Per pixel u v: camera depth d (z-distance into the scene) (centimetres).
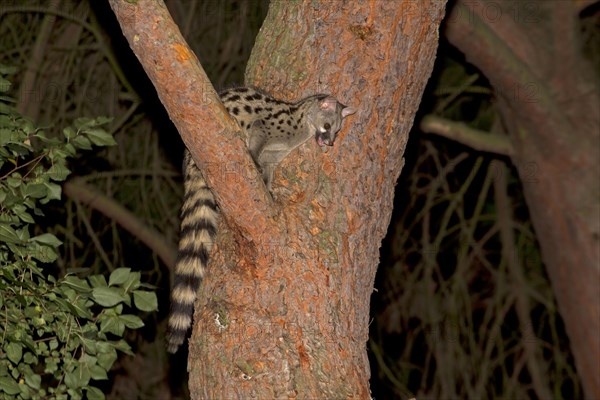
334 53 637
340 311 606
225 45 1472
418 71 642
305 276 598
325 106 636
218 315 600
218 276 614
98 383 1505
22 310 762
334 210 620
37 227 1395
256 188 579
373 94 632
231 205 581
